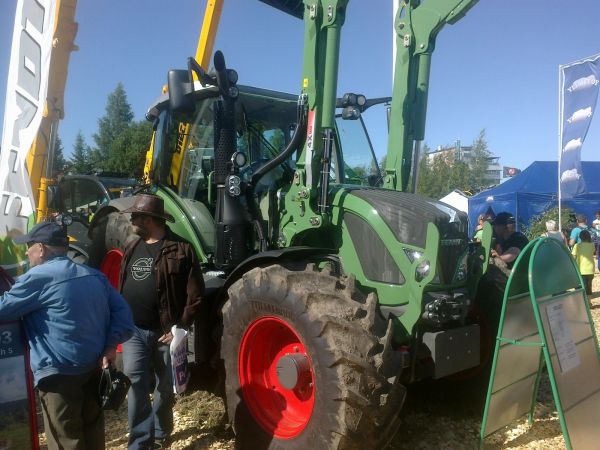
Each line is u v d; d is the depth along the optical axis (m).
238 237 4.18
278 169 4.58
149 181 5.61
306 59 3.92
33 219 5.07
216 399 4.48
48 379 2.75
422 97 4.69
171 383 3.63
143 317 3.55
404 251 3.59
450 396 4.54
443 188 47.22
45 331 2.76
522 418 4.22
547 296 3.49
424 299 3.53
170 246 3.57
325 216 3.91
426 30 4.57
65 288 2.77
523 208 18.00
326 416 3.06
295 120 5.01
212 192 4.79
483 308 4.26
